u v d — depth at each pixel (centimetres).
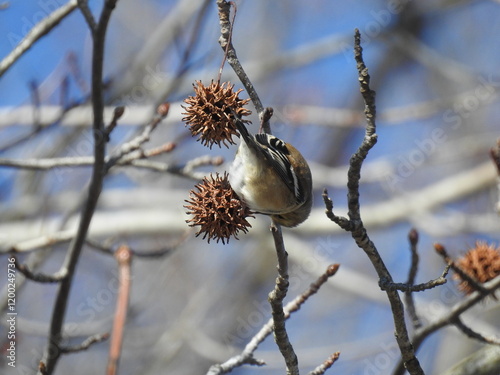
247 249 1680
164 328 1444
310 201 784
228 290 1633
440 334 1551
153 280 1519
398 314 589
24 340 1270
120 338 770
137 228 1368
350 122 1418
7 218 1288
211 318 1582
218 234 608
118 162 827
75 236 762
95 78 701
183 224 1368
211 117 589
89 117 1144
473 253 786
